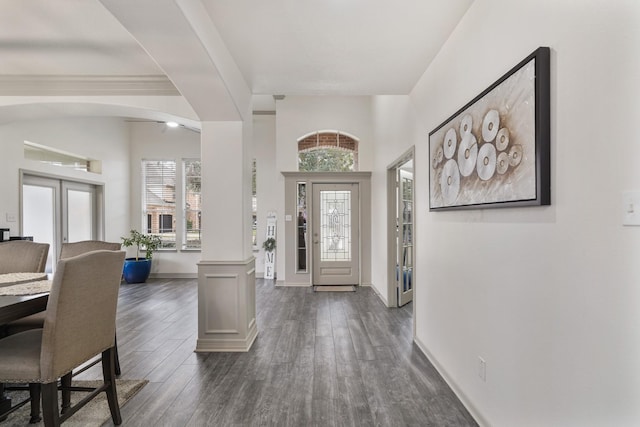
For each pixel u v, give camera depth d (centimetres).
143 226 683
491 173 173
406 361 279
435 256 267
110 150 622
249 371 262
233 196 316
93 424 196
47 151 507
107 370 194
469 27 204
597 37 111
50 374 158
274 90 339
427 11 206
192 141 682
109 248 288
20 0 217
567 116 125
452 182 224
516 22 156
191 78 240
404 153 359
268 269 650
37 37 267
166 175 686
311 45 248
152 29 184
